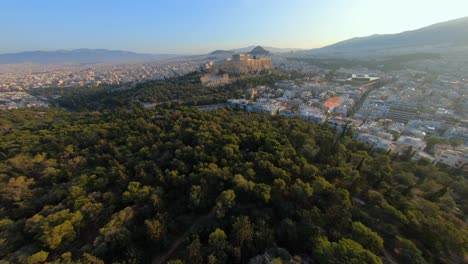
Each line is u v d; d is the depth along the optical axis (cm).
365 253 4591
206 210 7106
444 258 5159
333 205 6475
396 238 5391
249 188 6944
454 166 10481
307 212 6109
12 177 7881
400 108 19388
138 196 6975
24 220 6116
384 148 11831
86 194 7269
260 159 8462
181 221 6719
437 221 5659
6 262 4909
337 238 5419
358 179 7325
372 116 18850
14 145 10444
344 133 12525
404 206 6388
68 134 11694
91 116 16900
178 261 4912
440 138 12938
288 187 7331
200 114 14238
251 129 11331
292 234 5522
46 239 5362
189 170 8481
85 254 5034
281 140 10256
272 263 4625
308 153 9431
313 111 17950
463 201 7575
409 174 8300
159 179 7750
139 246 5838
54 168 8619
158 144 10200
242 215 6128
